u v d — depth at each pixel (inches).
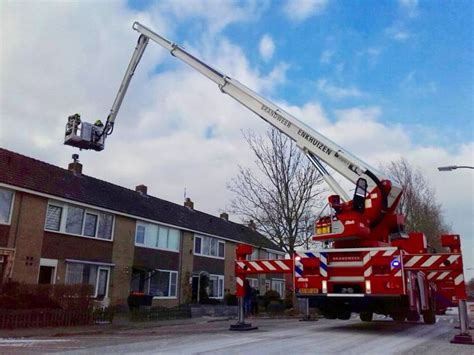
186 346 286.7
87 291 570.6
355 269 370.0
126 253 942.4
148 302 867.4
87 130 647.8
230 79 543.2
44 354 259.1
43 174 824.3
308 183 906.7
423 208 1444.4
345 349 274.7
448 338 347.3
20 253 714.8
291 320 644.7
